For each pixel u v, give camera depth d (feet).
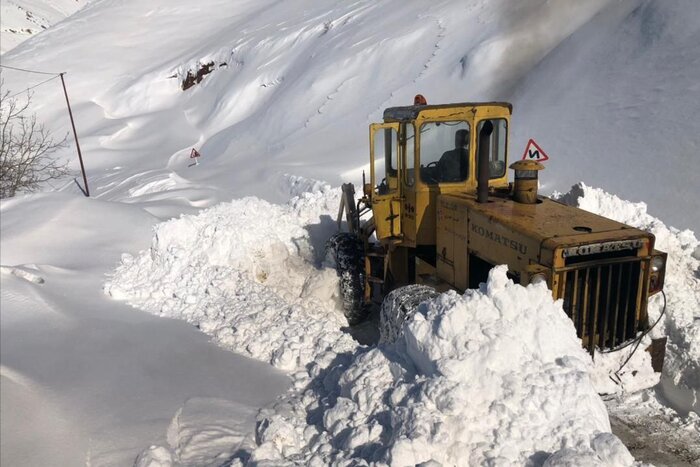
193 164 78.33
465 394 11.70
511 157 44.27
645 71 45.98
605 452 10.94
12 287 19.29
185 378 15.44
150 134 101.91
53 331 17.33
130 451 12.10
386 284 22.93
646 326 15.25
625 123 40.98
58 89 126.31
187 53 131.34
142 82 122.62
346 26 99.86
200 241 23.48
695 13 47.73
